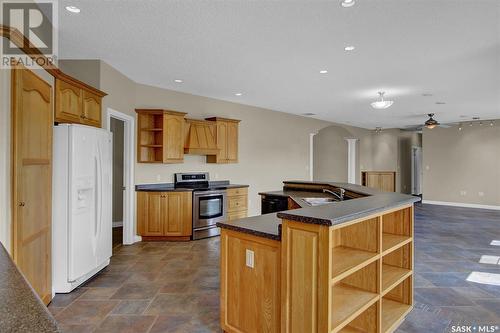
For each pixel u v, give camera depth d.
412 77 4.67
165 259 4.27
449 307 2.92
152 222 5.16
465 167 9.45
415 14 2.73
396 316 2.53
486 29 3.02
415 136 12.48
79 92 3.48
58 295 3.10
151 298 3.05
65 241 3.11
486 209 8.91
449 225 6.68
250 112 7.16
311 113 8.10
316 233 1.76
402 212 2.80
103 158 3.69
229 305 2.32
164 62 4.16
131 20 2.93
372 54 3.74
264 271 2.09
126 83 4.84
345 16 2.80
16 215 2.25
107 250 3.82
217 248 4.80
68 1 2.59
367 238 2.32
